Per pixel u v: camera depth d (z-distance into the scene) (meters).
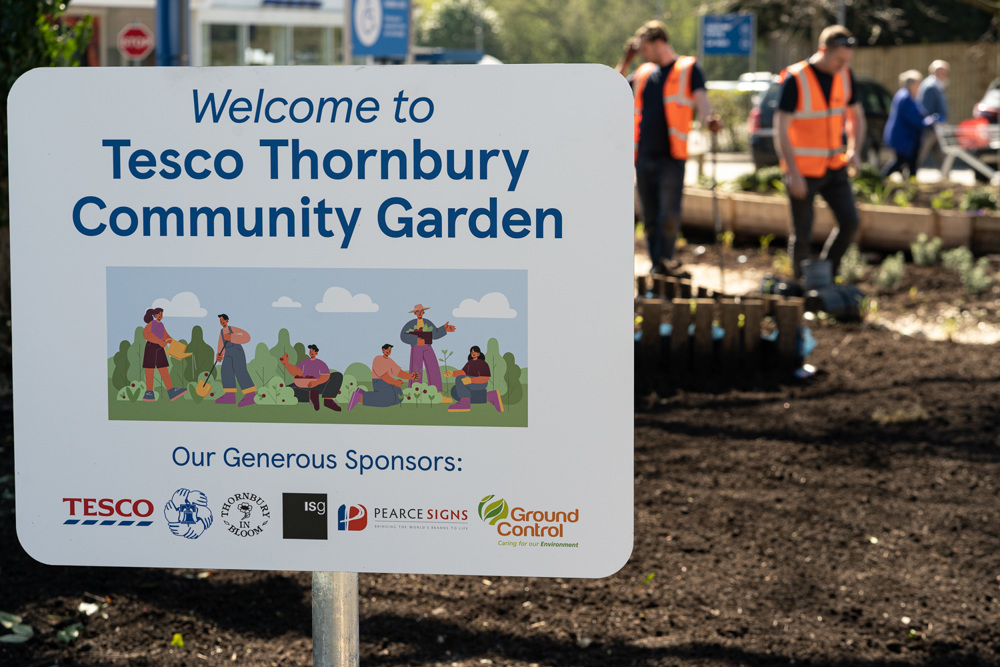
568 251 1.67
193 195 1.71
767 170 14.80
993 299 9.13
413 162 1.68
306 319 1.71
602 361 1.68
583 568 1.71
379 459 1.72
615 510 1.70
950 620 3.57
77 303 1.73
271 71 1.68
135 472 1.74
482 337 1.69
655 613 3.64
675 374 6.83
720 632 3.50
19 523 1.75
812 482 4.89
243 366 1.72
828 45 8.21
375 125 1.68
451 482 1.71
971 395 6.25
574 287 1.68
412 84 1.67
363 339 1.71
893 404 6.10
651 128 8.88
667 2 66.38
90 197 1.72
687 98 8.73
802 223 8.61
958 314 8.70
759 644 3.41
